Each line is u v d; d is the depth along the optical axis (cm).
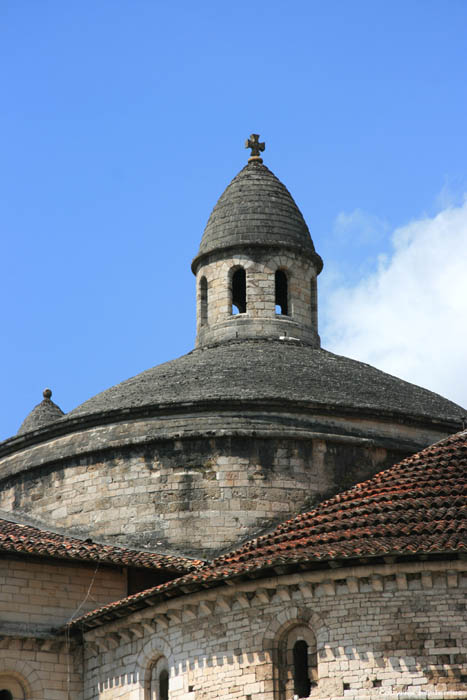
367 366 6888
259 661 4775
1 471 6556
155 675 5134
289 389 6253
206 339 7081
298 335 7044
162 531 5962
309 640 4725
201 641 4962
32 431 6462
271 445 6047
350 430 6150
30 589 5491
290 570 4728
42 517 6266
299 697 4678
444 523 4719
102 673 5353
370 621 4616
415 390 6656
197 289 7275
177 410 6150
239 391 6203
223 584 4866
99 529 6069
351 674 4591
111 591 5628
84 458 6228
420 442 6250
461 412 6575
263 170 7462
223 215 7250
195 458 6050
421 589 4591
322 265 7375
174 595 5019
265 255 7125
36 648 5419
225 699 4825
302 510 5956
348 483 6050
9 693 5350
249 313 7031
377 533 4728
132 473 6103
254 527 5916
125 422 6222
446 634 4522
